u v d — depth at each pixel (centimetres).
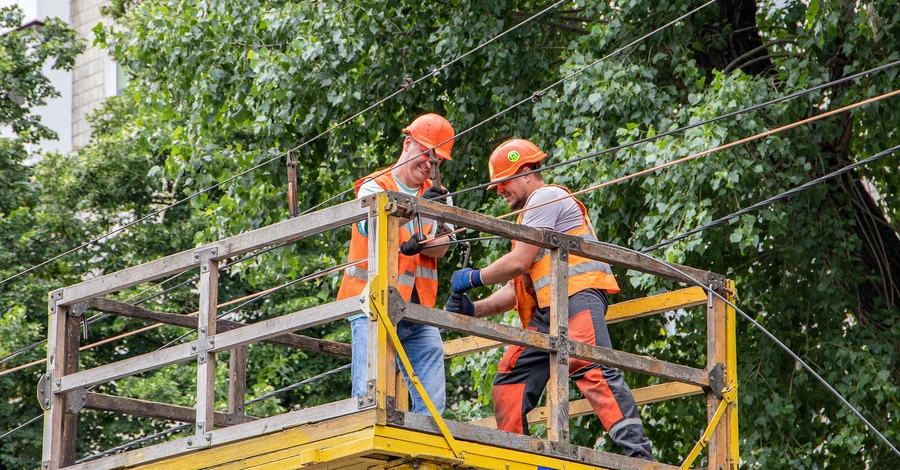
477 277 645
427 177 674
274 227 579
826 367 1091
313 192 1305
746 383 1074
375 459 531
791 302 1124
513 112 1228
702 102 1073
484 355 1034
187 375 1688
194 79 1274
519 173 700
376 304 523
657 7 1113
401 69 1241
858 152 1287
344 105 1191
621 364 621
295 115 1205
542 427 1013
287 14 1207
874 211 1215
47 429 666
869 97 1061
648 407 1214
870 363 1052
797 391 1091
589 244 618
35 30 2084
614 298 1157
